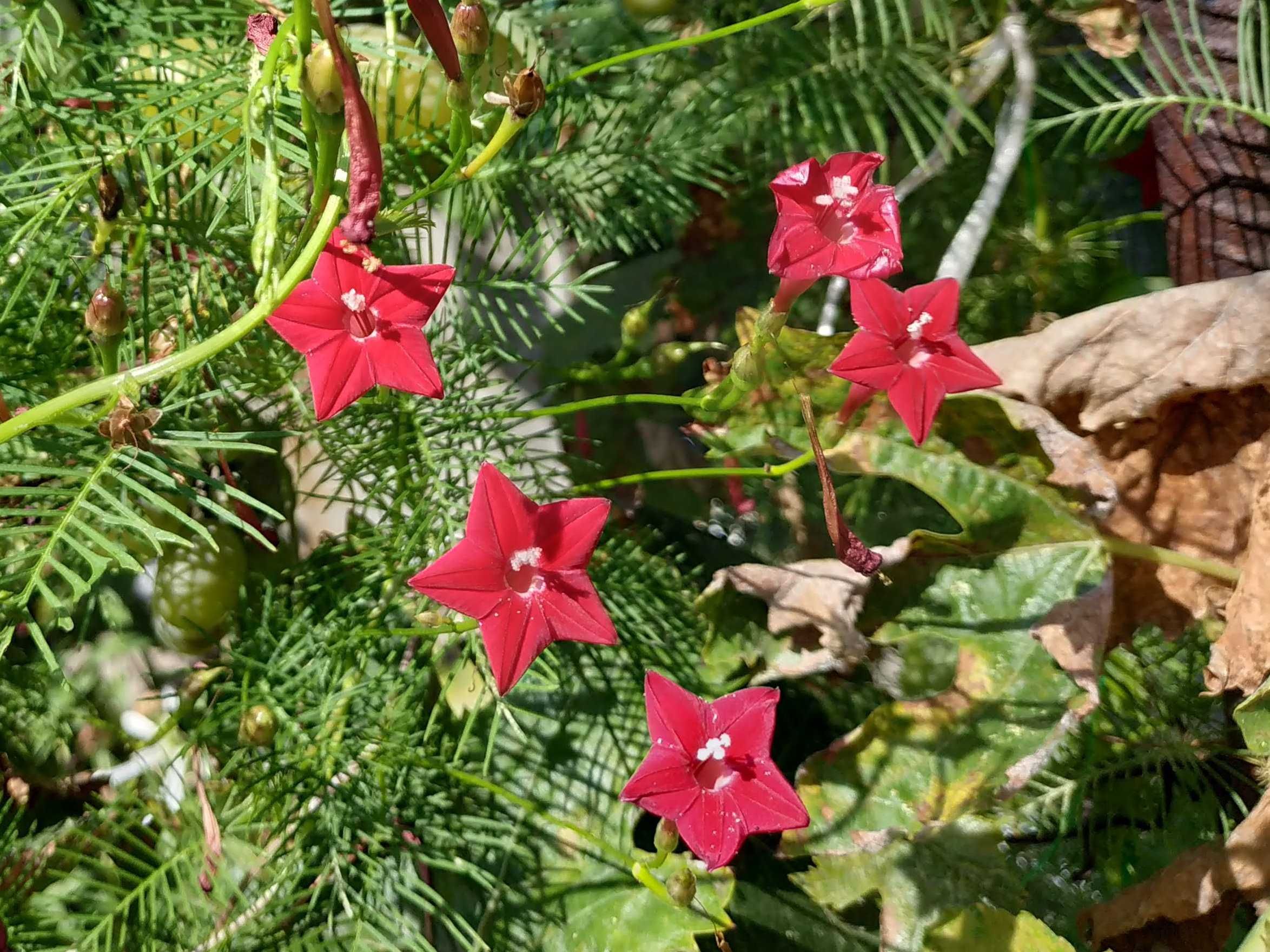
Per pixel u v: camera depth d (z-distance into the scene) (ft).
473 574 0.44
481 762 0.62
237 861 0.58
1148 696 0.60
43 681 0.60
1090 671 0.55
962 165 0.67
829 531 0.46
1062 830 0.56
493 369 0.69
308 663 0.60
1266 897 0.50
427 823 0.59
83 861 0.57
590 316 0.70
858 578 0.58
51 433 0.52
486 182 0.62
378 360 0.43
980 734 0.56
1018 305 0.65
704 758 0.45
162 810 0.58
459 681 0.63
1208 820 0.57
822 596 0.59
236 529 0.62
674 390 0.70
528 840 0.61
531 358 0.69
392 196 0.57
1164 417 0.57
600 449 0.69
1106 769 0.58
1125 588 0.58
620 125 0.66
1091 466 0.55
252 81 0.40
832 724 0.64
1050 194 0.68
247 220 0.48
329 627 0.60
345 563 0.62
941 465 0.57
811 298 0.69
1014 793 0.55
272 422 0.64
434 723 0.62
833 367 0.46
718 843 0.44
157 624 0.60
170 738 0.61
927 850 0.57
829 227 0.48
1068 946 0.52
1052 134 0.65
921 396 0.47
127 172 0.54
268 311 0.39
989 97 0.66
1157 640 0.61
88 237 0.59
